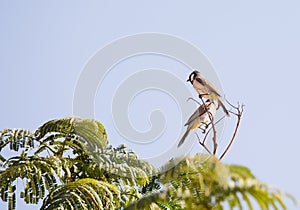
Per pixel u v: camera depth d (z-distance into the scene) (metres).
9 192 10.48
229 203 7.35
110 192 10.23
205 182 7.50
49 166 10.70
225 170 7.18
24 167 10.55
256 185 6.90
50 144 11.77
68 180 11.51
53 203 9.82
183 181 7.82
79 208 9.92
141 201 7.89
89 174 11.56
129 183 11.38
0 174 10.60
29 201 10.54
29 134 11.52
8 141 11.33
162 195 7.82
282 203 6.82
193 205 7.59
